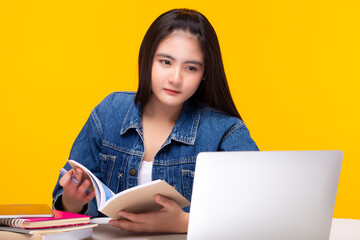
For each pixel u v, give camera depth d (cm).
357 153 351
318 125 351
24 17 358
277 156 117
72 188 153
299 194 122
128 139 187
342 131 350
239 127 188
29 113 359
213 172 111
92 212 174
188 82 166
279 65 349
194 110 187
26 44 359
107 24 353
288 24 348
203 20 169
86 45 355
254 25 348
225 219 114
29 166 359
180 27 165
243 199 115
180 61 163
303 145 352
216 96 185
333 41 347
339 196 355
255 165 115
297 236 124
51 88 358
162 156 183
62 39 356
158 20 167
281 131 352
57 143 359
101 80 355
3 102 361
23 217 126
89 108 356
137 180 184
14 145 360
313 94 350
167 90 166
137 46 351
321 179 125
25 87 359
